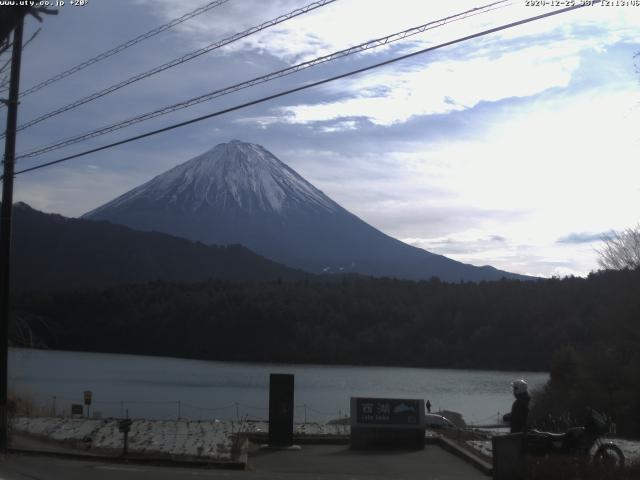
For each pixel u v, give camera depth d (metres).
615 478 13.26
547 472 13.23
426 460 17.55
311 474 15.24
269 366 98.25
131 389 64.38
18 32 18.52
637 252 39.22
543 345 86.69
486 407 54.88
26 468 14.89
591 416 14.72
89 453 17.56
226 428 23.14
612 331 38.59
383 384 72.00
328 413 47.94
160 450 18.12
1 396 18.25
